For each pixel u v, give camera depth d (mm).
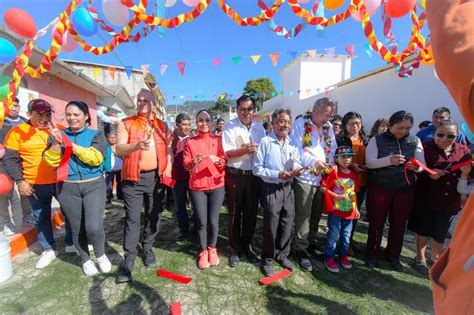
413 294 2314
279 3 2102
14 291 2252
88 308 2078
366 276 2576
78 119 2381
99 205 2473
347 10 2082
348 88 10016
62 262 2723
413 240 3436
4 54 1843
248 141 2793
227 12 2137
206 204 2684
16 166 2545
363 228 3773
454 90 606
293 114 15906
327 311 2088
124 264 2484
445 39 613
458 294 653
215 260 2736
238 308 2107
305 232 2732
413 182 2564
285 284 2418
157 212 2674
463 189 2389
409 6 1761
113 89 10117
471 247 659
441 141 2471
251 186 2729
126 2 1819
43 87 5711
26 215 3367
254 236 3477
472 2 620
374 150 2660
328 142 2764
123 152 2312
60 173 2127
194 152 2676
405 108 7066
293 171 2279
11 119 3258
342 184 2631
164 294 2248
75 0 1938
